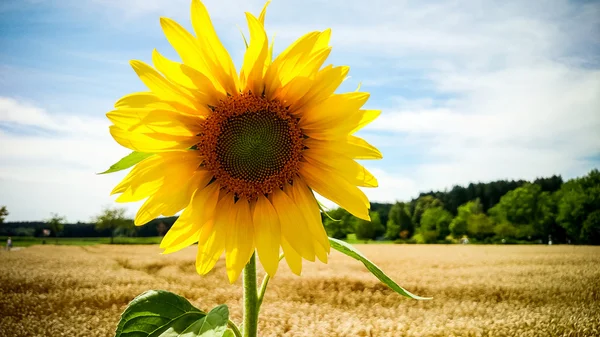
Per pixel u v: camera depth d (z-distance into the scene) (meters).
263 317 10.91
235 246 2.03
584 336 9.76
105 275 19.55
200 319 1.85
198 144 2.05
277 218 2.08
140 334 1.84
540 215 69.62
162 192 1.94
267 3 1.89
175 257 30.30
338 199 2.02
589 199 60.34
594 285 16.30
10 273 19.64
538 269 22.81
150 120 1.84
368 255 35.06
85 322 10.57
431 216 82.25
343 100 1.99
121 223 63.69
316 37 1.94
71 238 69.75
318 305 12.89
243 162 2.06
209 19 1.86
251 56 1.94
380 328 10.06
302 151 2.09
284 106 2.06
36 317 11.13
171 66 1.88
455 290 15.72
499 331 10.02
